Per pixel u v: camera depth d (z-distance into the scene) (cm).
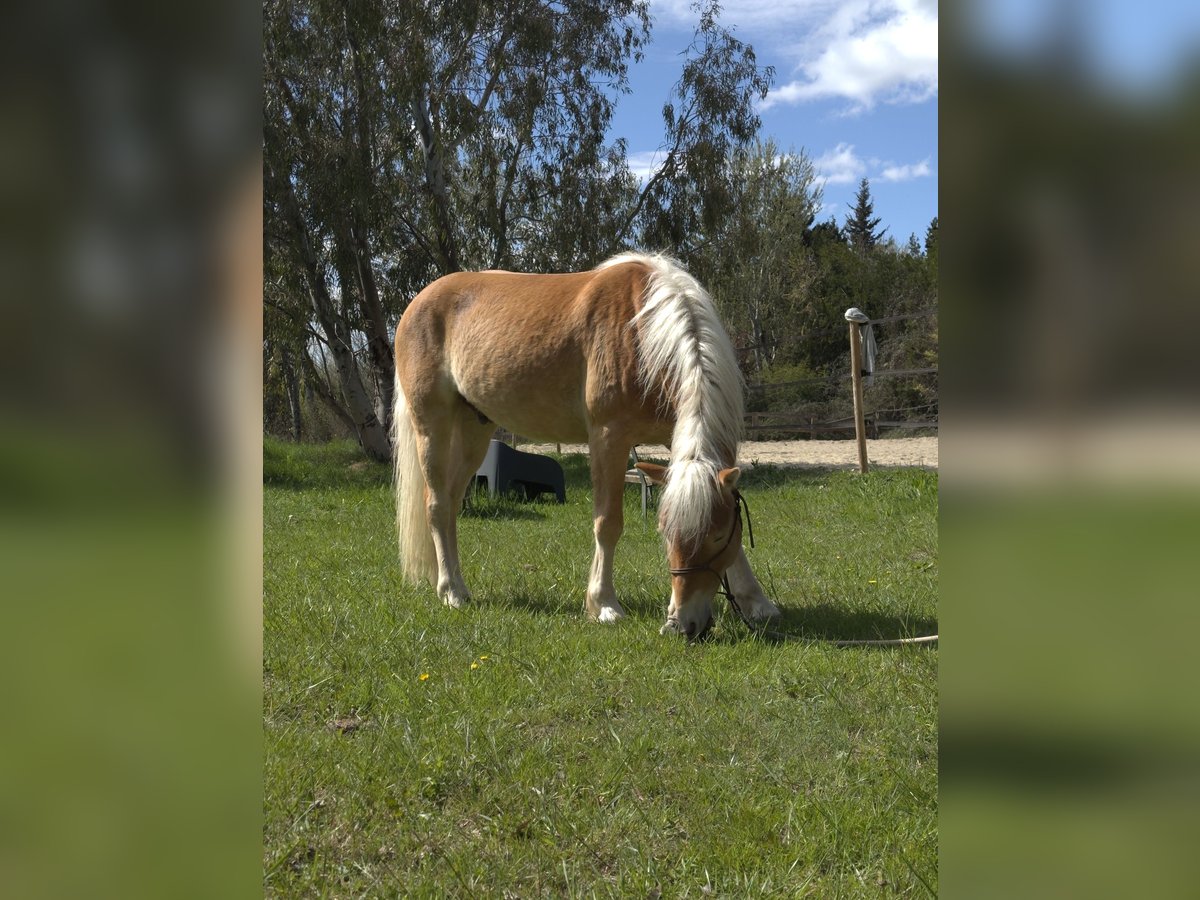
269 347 1797
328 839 253
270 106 1456
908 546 706
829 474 1223
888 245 4197
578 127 1659
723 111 1653
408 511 567
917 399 1864
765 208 3734
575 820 263
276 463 1471
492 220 1683
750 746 319
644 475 476
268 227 1530
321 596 528
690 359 464
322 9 1423
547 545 746
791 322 3909
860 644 440
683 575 433
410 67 1481
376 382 1773
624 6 1673
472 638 445
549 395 526
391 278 1702
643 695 368
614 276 512
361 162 1488
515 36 1603
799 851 242
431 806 275
